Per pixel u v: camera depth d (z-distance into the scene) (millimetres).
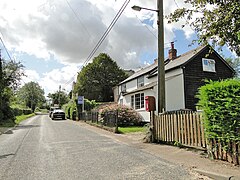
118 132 15844
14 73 33344
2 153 8734
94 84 54938
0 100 26219
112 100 55156
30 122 29500
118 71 57375
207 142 7520
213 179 5477
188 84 20391
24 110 60469
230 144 6660
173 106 21094
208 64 21547
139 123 21984
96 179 5500
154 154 8297
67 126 22281
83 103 32562
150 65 30984
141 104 23172
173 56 26016
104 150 9172
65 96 83188
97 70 55406
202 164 6625
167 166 6602
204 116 7422
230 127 6566
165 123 10273
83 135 14430
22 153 8688
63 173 6023
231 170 5891
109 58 57125
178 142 9281
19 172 6145
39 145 10531
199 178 5520
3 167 6656
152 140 10938
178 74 20844
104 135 14414
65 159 7625
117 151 8938
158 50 11258
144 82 27984
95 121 23094
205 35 8336
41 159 7660
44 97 108125
